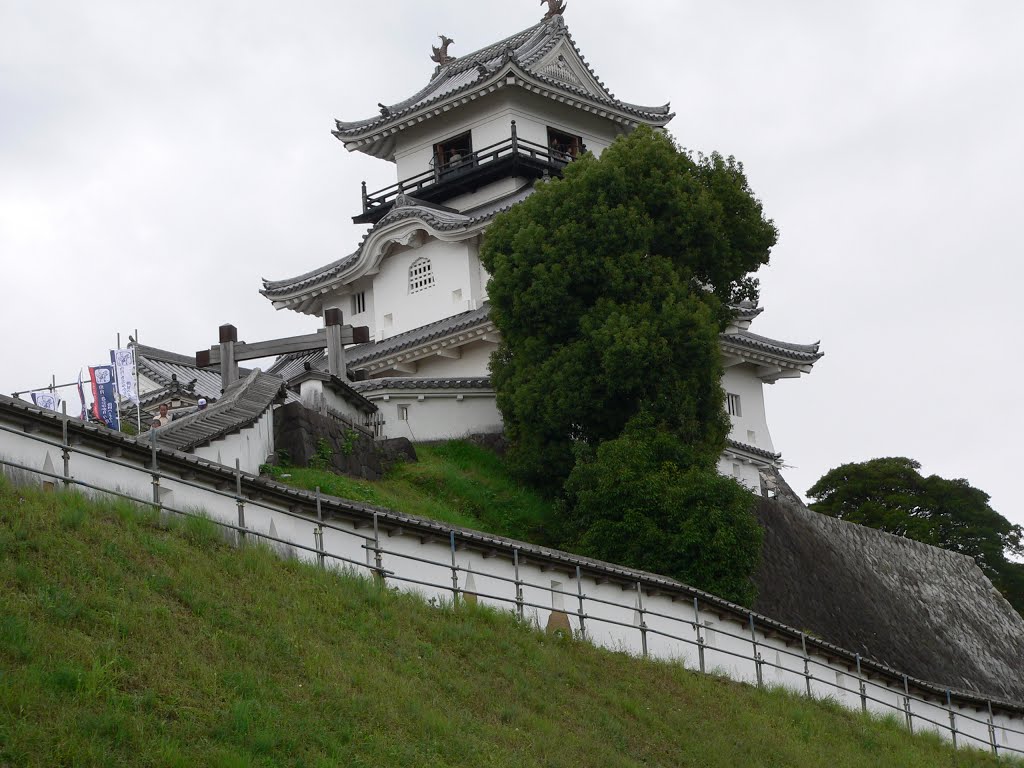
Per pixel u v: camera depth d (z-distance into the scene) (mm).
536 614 33531
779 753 31297
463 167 66625
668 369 47062
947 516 76000
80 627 21594
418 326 62438
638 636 35781
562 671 29797
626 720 29141
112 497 26812
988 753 41469
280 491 30016
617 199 49438
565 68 69688
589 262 48312
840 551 57500
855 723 37250
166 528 26656
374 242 63250
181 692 21141
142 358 59062
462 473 49062
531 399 48000
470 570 32062
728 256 50438
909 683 43969
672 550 43281
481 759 23703
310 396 45062
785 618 49375
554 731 26359
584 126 69688
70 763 18547
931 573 61875
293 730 21500
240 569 26219
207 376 61344
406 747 22797
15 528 23297
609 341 46875
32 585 21984
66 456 26297
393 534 31969
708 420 48031
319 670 23797
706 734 30266
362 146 69938
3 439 26609
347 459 44344
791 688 38031
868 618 53562
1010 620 63094
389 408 51188
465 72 70875
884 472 77438
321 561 28906
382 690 24250
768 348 63406
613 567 36469
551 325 48875
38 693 19438
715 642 37781
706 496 43969
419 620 28312
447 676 26531
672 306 47719
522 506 47656
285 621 25016
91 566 23406
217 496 29469
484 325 56719
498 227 51188
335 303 66438
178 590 24062
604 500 44344
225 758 19859
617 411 47781
